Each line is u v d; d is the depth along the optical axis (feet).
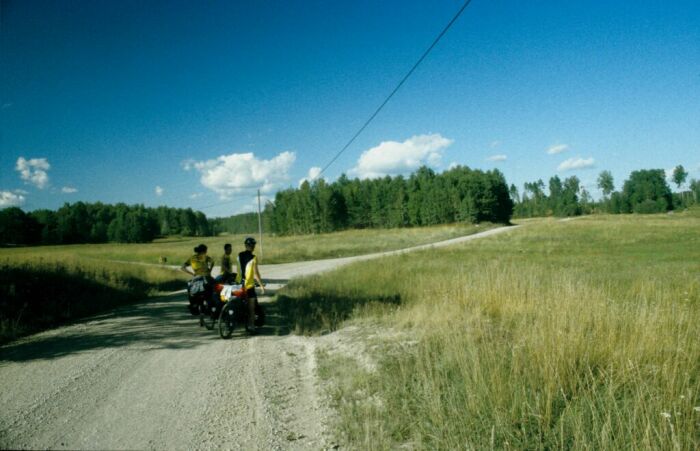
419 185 382.63
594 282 36.78
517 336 19.31
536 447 10.62
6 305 33.47
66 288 44.60
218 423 13.62
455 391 13.92
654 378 13.43
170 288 65.82
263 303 41.98
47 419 13.97
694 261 61.11
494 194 361.71
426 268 58.18
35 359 21.62
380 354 19.92
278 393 16.35
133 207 437.17
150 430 13.12
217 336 26.99
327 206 353.92
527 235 151.84
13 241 342.23
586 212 476.95
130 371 19.27
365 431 12.34
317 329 27.45
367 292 40.29
